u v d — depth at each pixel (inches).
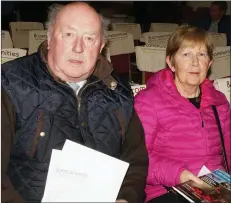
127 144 54.2
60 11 47.4
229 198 48.9
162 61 94.5
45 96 47.8
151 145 63.3
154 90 64.3
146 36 149.7
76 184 44.8
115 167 46.4
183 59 62.2
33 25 169.5
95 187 45.0
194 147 63.5
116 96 52.7
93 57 47.8
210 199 48.7
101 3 262.4
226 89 81.3
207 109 65.4
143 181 52.8
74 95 49.2
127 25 190.7
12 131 46.8
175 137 63.4
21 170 47.6
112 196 45.2
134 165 53.4
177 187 51.9
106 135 51.5
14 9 220.2
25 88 47.1
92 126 50.6
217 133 65.4
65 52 46.7
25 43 167.5
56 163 45.3
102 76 52.1
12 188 45.6
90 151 46.4
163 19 255.6
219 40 156.7
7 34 119.8
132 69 131.4
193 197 49.0
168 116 63.0
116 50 123.6
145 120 62.6
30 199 47.0
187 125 63.1
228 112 68.4
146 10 257.8
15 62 48.9
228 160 68.2
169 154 64.0
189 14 253.9
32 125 47.4
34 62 49.3
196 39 61.0
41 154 47.5
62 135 48.3
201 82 63.7
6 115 46.0
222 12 207.6
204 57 62.3
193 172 63.5
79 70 47.4
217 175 55.4
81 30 46.2
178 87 65.7
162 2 255.6
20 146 47.4
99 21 47.7
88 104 50.6
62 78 49.0
